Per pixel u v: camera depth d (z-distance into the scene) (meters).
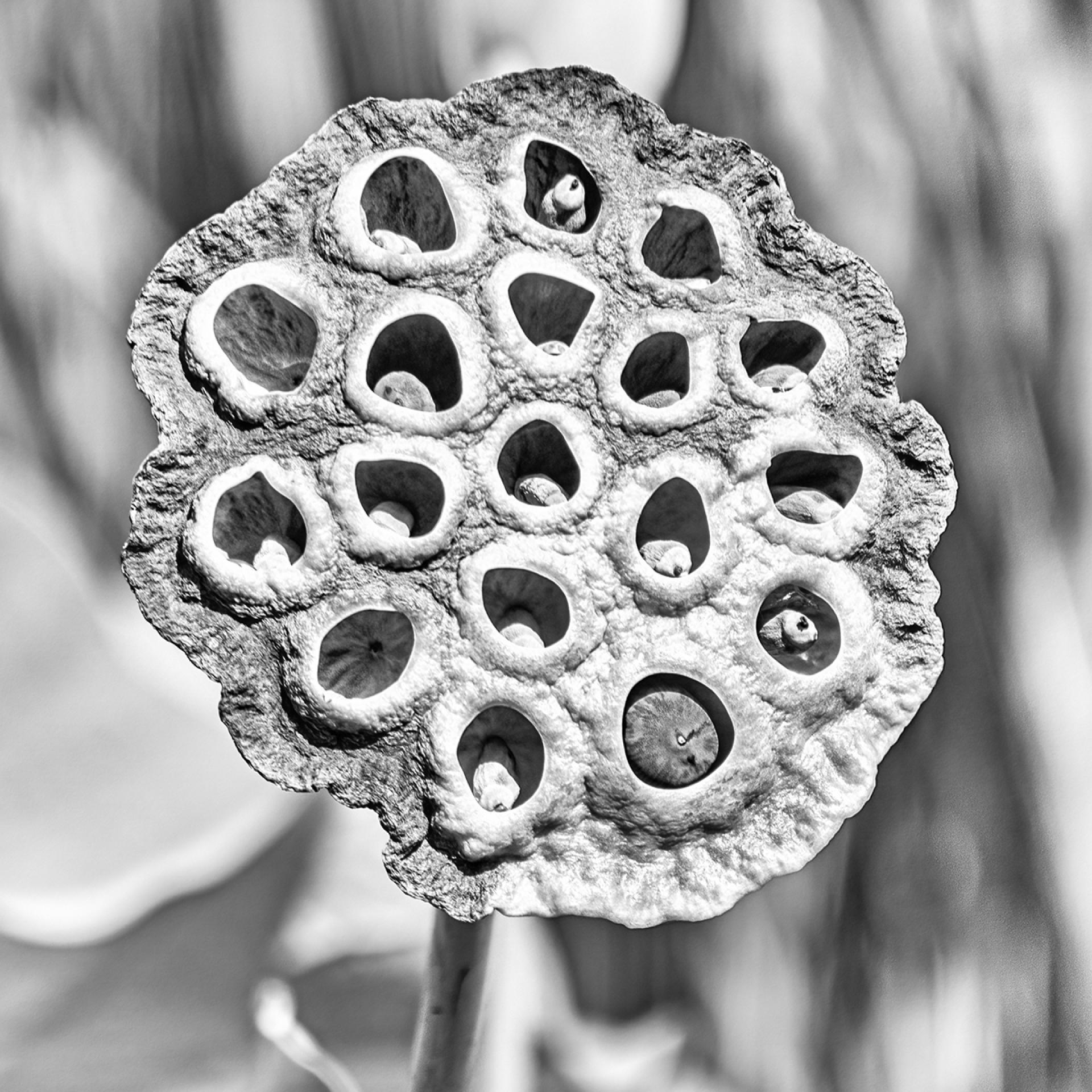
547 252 0.34
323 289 0.34
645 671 0.34
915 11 0.52
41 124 0.53
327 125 0.35
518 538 0.34
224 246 0.34
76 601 0.48
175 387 0.34
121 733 0.48
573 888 0.34
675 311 0.35
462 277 0.34
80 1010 0.49
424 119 0.35
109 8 0.50
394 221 0.35
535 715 0.34
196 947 0.49
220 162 0.53
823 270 0.35
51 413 0.54
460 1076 0.36
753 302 0.35
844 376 0.35
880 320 0.35
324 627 0.33
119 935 0.48
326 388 0.34
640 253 0.35
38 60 0.52
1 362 0.54
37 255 0.53
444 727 0.33
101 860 0.48
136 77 0.51
